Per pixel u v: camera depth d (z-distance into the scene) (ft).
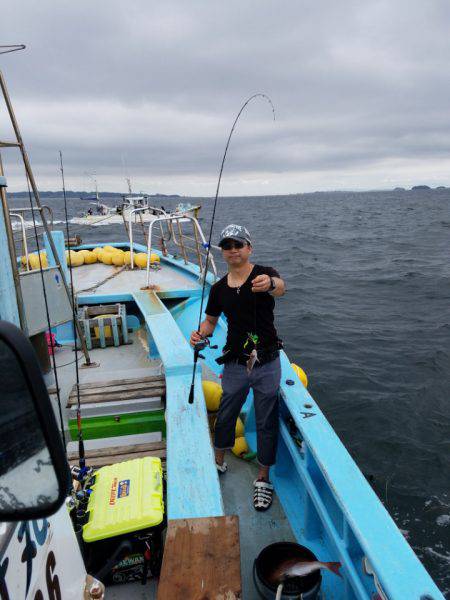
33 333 12.69
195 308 19.97
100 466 9.96
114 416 11.91
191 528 6.86
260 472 10.10
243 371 9.12
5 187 8.59
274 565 7.80
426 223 166.91
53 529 5.04
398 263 73.26
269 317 8.95
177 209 25.80
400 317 40.81
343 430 21.18
